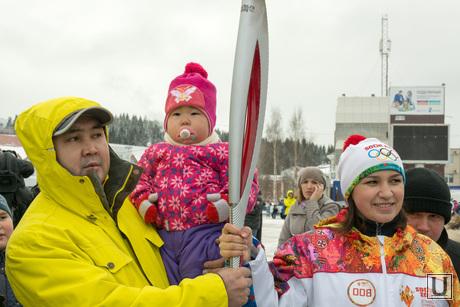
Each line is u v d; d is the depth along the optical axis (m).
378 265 2.46
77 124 2.28
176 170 2.64
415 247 2.54
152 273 2.38
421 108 53.34
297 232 5.42
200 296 2.07
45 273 2.05
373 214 2.49
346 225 2.53
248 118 2.44
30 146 2.24
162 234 2.60
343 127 53.69
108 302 2.01
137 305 2.02
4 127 42.84
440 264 2.53
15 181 3.72
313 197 5.39
